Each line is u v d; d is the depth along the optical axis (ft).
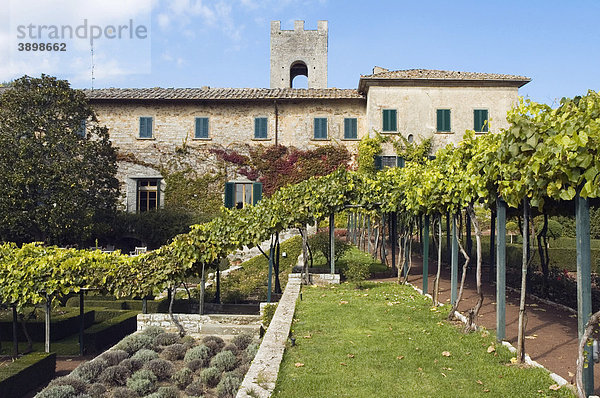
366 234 77.36
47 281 34.04
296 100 88.48
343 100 88.48
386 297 34.73
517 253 51.47
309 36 131.44
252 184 87.71
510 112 19.60
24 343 37.68
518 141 18.74
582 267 15.72
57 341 38.32
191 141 88.58
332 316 28.19
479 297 24.21
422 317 27.89
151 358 29.25
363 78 83.61
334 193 43.86
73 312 43.19
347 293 36.91
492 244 42.50
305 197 43.45
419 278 46.32
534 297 34.47
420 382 17.31
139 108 88.84
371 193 44.68
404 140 83.66
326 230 85.20
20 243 68.74
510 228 75.82
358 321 26.94
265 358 19.80
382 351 21.09
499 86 84.53
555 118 17.65
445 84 84.64
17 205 60.90
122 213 80.02
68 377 25.71
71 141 67.92
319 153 87.97
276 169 87.92
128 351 31.19
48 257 35.32
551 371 18.10
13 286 33.35
